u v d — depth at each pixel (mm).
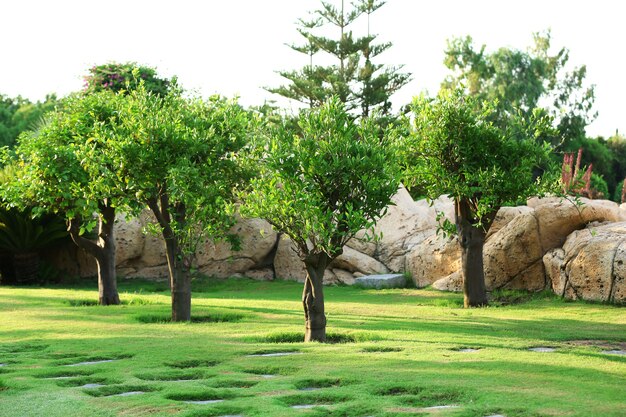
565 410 6902
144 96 16328
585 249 19016
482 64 63281
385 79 42906
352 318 15914
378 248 27906
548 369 9109
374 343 11727
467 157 18641
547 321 15562
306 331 12922
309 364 9758
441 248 24453
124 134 15711
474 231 19328
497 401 7352
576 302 18875
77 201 16516
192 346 11641
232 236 16844
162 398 7805
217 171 16094
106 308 17953
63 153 16859
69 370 9539
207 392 8094
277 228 12992
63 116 19484
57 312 17016
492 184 18125
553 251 20625
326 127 12875
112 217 19844
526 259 21125
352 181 12781
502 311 17812
